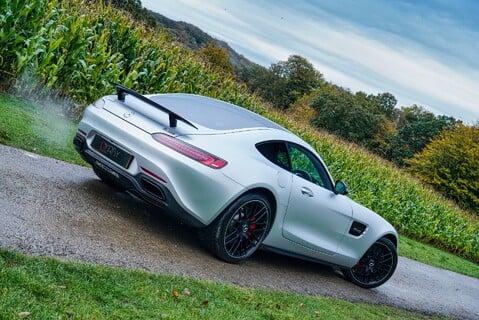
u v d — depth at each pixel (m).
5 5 8.61
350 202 6.46
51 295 2.98
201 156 4.73
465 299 9.25
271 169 5.24
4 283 2.90
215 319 3.57
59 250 3.80
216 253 5.11
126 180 4.86
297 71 72.38
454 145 40.66
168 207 4.74
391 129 66.06
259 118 5.84
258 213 5.23
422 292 8.34
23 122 7.54
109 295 3.29
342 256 6.45
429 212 18.95
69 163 6.61
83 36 10.09
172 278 4.07
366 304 6.13
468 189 39.75
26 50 8.65
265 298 4.59
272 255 6.56
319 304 5.15
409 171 42.97
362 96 79.88
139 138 4.81
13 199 4.51
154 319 3.19
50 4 9.86
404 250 13.01
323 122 61.22
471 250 18.92
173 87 12.51
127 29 11.67
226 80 15.43
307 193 5.68
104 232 4.58
